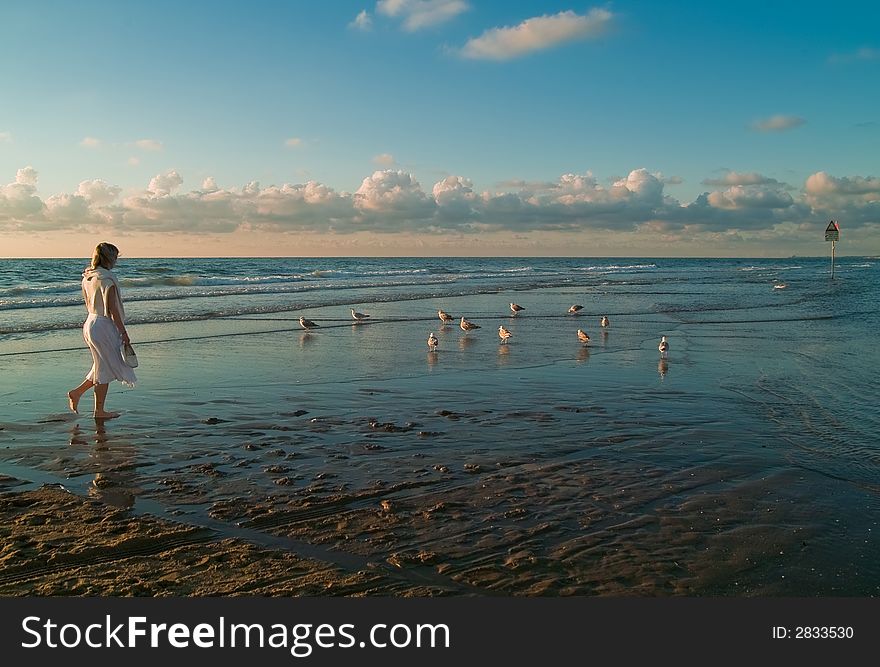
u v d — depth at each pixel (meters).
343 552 4.69
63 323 17.83
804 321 20.14
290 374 11.48
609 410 8.94
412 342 15.65
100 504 5.53
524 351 14.32
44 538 4.84
